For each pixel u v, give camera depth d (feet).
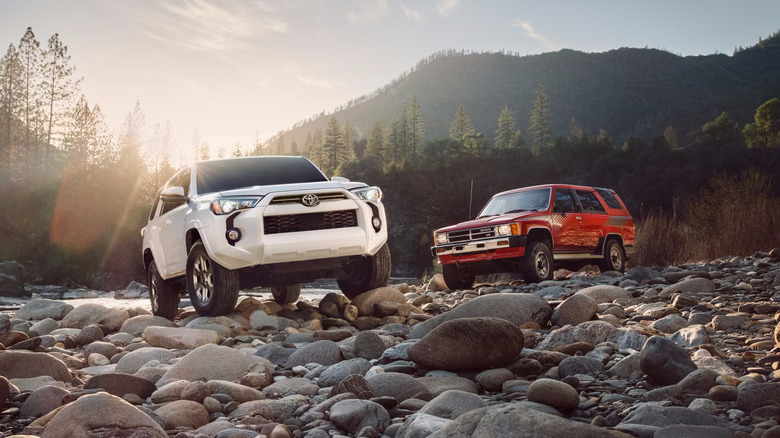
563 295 28.71
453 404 9.55
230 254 20.17
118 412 8.39
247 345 17.97
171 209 24.47
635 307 22.62
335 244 20.99
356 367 12.92
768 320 18.15
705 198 49.88
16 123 197.36
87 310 23.59
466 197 462.19
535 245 36.19
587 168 515.09
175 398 11.34
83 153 185.16
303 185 21.66
